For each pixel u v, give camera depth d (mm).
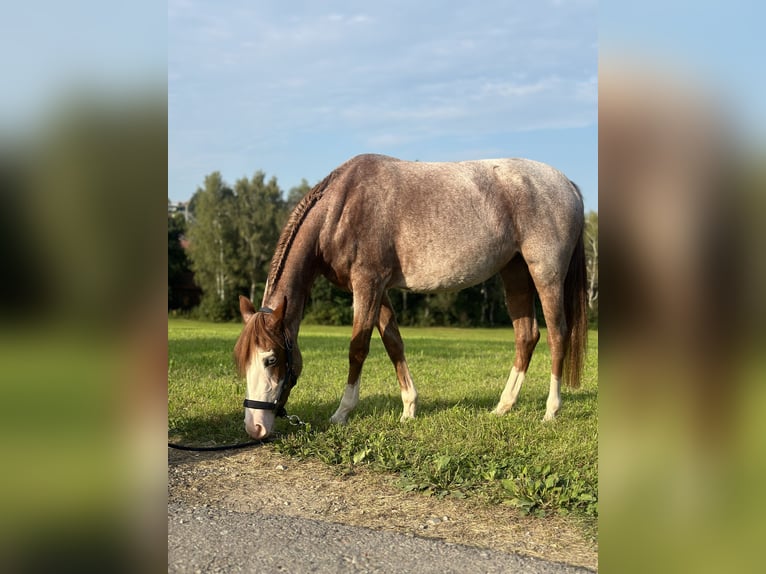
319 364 10539
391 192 5855
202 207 53094
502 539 3439
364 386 8000
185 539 3285
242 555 3100
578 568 3037
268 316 5039
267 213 52875
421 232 5848
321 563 3037
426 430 5473
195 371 9078
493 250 6043
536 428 5555
